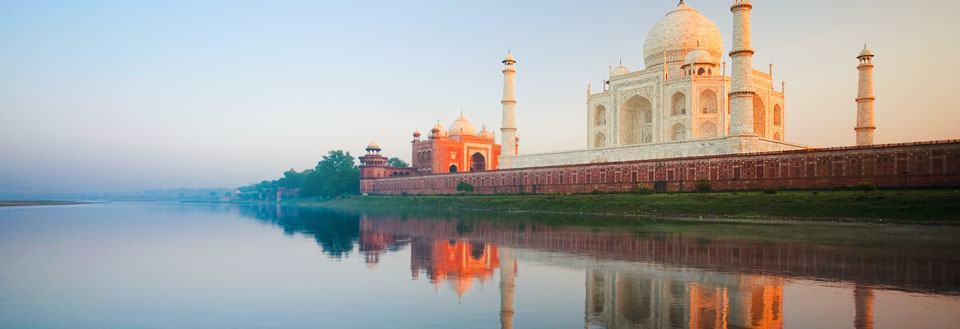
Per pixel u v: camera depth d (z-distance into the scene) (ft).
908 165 165.78
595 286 65.57
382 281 71.26
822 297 57.88
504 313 53.47
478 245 110.32
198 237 135.44
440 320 51.03
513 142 321.93
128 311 56.03
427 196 349.00
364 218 219.00
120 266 86.12
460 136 418.31
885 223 137.18
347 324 50.14
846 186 177.68
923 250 91.30
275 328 49.32
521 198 268.21
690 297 58.70
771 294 59.52
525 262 85.61
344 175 459.32
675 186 224.94
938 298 57.06
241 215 263.08
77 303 59.77
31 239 131.44
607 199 222.69
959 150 156.04
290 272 79.10
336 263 87.71
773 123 289.74
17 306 58.59
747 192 194.39
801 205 161.27
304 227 167.43
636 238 116.26
